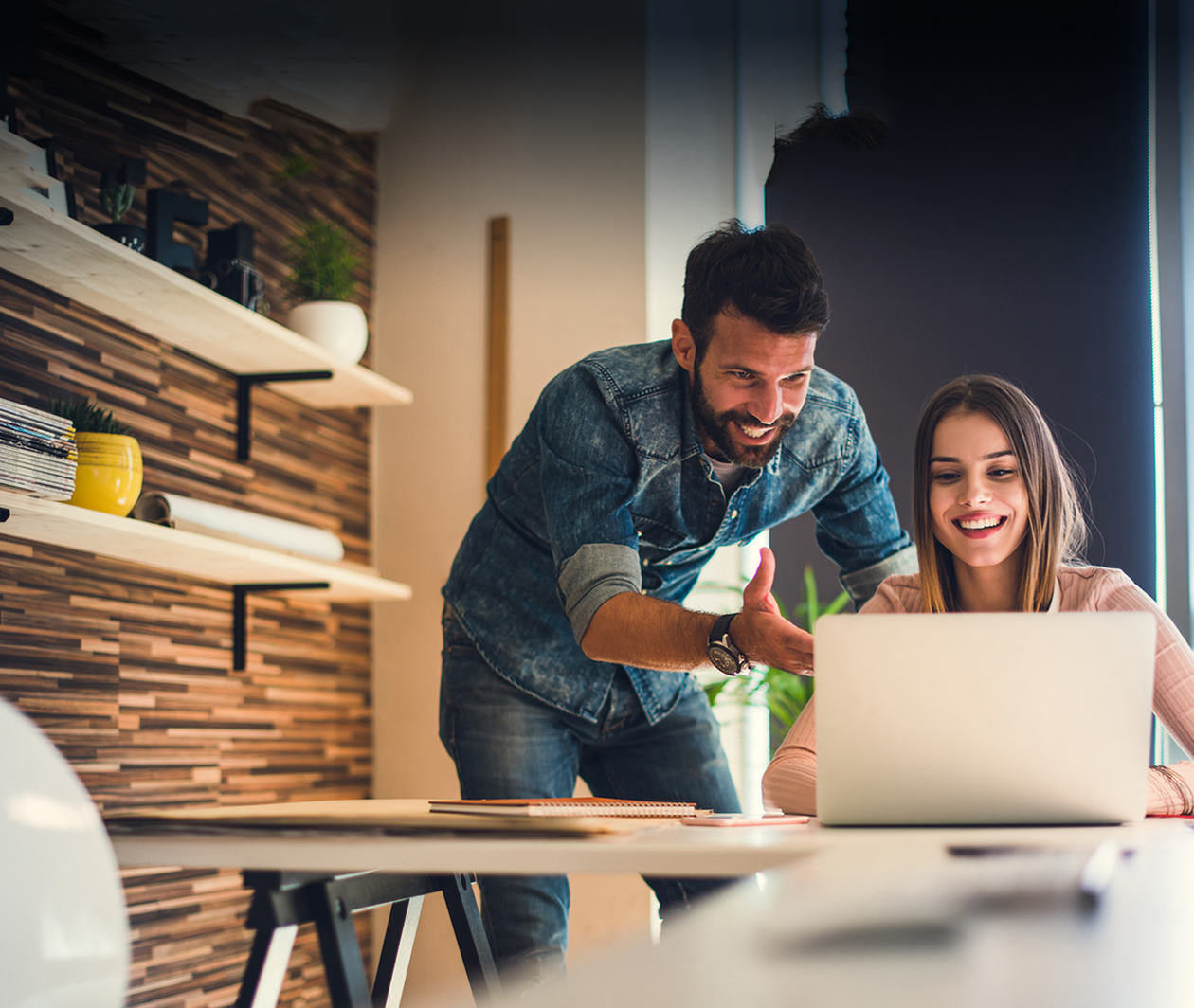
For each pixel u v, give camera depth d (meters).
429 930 3.13
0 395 2.17
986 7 3.24
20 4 2.22
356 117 3.36
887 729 1.04
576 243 3.33
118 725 2.42
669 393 1.90
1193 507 2.98
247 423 2.88
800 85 3.39
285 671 2.99
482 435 3.36
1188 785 1.32
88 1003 0.91
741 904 0.41
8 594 2.16
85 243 2.08
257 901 0.91
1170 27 3.10
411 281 3.46
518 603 2.02
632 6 3.36
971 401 1.84
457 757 2.05
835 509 2.19
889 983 0.30
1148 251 3.07
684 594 2.21
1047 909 0.44
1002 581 1.89
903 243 3.24
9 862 0.89
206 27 2.67
